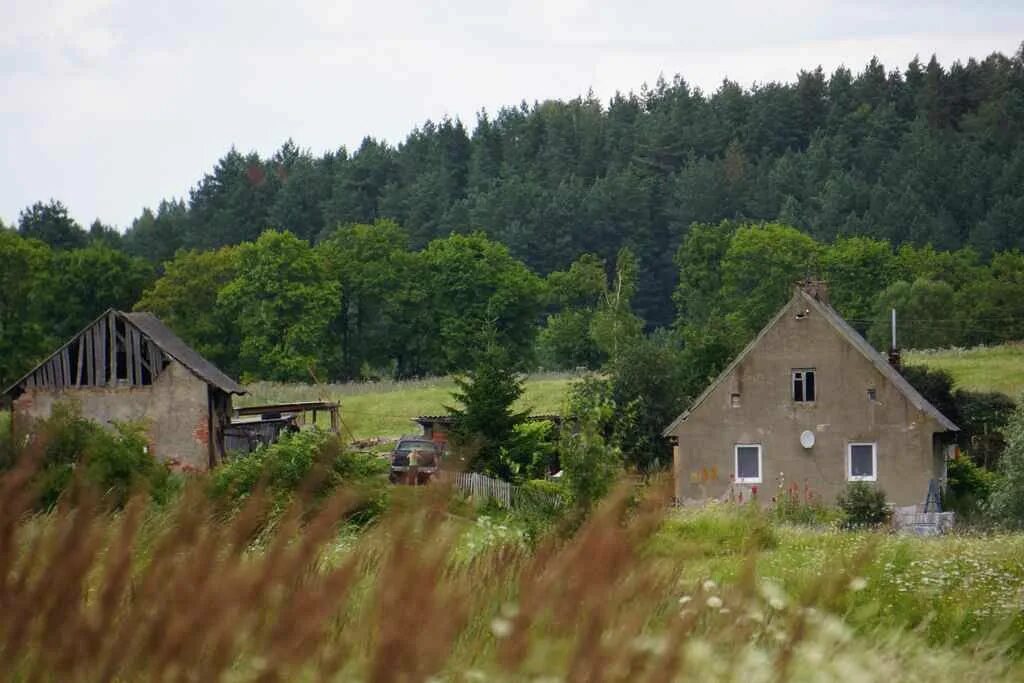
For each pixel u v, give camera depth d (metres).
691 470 98.31
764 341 98.00
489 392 78.25
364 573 8.68
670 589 11.06
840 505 83.81
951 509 96.00
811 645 11.26
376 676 7.33
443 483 8.82
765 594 11.91
